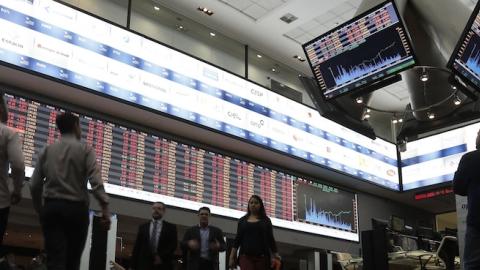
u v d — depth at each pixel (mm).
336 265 10047
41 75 6953
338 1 8656
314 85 7484
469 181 3357
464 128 11312
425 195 11820
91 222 6508
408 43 5613
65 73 7203
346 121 7309
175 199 8391
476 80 5727
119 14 8453
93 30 7652
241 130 9125
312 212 10547
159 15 9039
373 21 5781
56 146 3156
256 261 4824
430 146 11750
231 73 9297
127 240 9414
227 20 9352
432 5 6402
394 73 5812
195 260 5555
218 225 8859
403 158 12109
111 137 7941
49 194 3037
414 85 7344
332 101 6809
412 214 13203
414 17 6695
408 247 7371
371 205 12031
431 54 6957
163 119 8289
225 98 9062
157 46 8344
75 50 7387
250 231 4902
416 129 7906
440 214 14070
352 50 5996
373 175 11414
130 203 7848
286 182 10289
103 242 6516
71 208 3012
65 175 3068
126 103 7738
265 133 9508
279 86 10539
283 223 9922
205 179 8914
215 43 9750
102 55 7656
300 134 10125
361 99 6559
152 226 5449
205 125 8617
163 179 8336
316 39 6250
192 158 8867
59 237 2965
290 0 8742
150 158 8289
